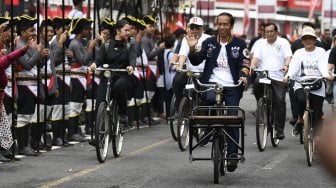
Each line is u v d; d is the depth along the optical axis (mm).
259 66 28906
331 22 79812
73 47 27484
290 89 27266
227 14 19281
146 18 35969
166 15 44594
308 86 22578
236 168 20594
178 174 19938
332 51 28719
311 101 23406
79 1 34875
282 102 27469
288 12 115375
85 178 18875
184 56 26234
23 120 23297
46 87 23797
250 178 19391
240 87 19203
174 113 28578
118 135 23594
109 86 22094
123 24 23391
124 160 22875
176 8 45781
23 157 23219
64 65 25828
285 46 28469
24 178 18734
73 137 28047
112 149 23812
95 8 28891
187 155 24469
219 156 18141
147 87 35969
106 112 22047
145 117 35875
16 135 23438
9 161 22000
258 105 25672
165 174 19891
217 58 19328
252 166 21938
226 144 18766
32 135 24578
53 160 22594
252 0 107062
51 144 25672
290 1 114562
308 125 21953
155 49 36031
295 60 24219
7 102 22453
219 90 18438
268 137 30125
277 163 22719
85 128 30578
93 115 26562
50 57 24906
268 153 25484
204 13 61375
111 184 17875
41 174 19516
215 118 17531
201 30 26922
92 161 22469
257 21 80500
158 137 30328
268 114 26641
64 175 19375
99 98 22188
